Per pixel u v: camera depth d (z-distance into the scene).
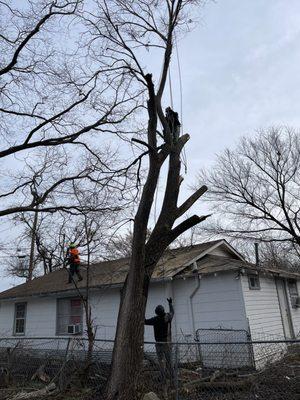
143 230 8.09
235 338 12.62
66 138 12.27
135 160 10.63
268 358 9.83
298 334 15.60
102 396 7.56
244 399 7.32
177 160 9.27
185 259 14.86
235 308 12.95
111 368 7.52
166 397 7.72
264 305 14.43
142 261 8.05
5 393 9.29
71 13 11.53
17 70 12.13
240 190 26.06
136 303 7.80
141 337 7.68
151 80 8.95
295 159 25.20
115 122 12.52
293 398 7.25
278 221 25.00
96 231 14.30
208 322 13.36
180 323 13.90
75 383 9.16
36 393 8.91
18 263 32.41
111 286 15.01
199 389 8.05
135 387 7.30
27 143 11.82
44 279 21.45
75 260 14.37
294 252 29.55
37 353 12.65
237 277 13.08
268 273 14.72
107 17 11.17
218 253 17.36
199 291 13.80
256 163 25.75
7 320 20.20
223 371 8.75
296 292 18.23
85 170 13.05
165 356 8.20
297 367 8.00
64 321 17.19
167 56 10.49
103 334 15.29
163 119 9.57
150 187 8.27
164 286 14.30
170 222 8.70
